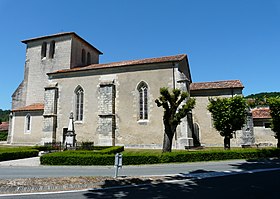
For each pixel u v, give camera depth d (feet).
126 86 93.40
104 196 26.40
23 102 119.44
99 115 92.02
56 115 100.27
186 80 85.51
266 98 81.87
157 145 84.69
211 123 102.22
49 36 118.73
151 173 42.50
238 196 26.11
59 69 114.93
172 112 67.00
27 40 123.75
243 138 94.32
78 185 31.24
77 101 100.22
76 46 119.34
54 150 82.23
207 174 40.57
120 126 90.74
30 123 105.29
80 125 96.17
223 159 61.16
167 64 89.66
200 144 101.60
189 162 57.57
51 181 32.55
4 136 156.56
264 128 103.81
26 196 26.35
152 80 90.33
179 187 30.81
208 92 105.40
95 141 92.53
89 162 55.11
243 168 47.24
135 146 87.20
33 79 119.96
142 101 91.15
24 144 103.91
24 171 45.83
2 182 31.71
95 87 97.60
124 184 32.55
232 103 74.79
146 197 25.86
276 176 38.29
